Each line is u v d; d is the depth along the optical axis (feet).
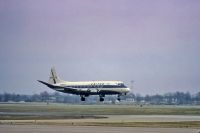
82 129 358.43
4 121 475.31
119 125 412.77
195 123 445.78
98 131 339.57
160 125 414.21
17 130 343.46
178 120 509.35
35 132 326.85
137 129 362.74
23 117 569.64
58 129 356.18
